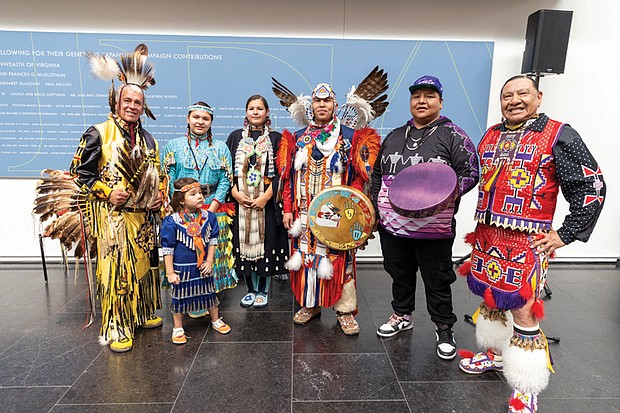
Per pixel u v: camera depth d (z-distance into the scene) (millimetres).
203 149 2266
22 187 3328
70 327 2252
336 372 1814
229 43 3164
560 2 3201
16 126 3219
